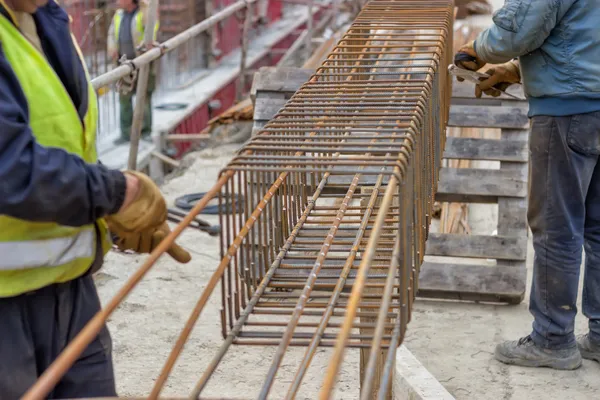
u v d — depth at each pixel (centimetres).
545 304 434
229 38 1574
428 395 368
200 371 429
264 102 566
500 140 550
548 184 411
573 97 392
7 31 209
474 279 527
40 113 213
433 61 304
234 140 1002
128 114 1048
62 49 226
